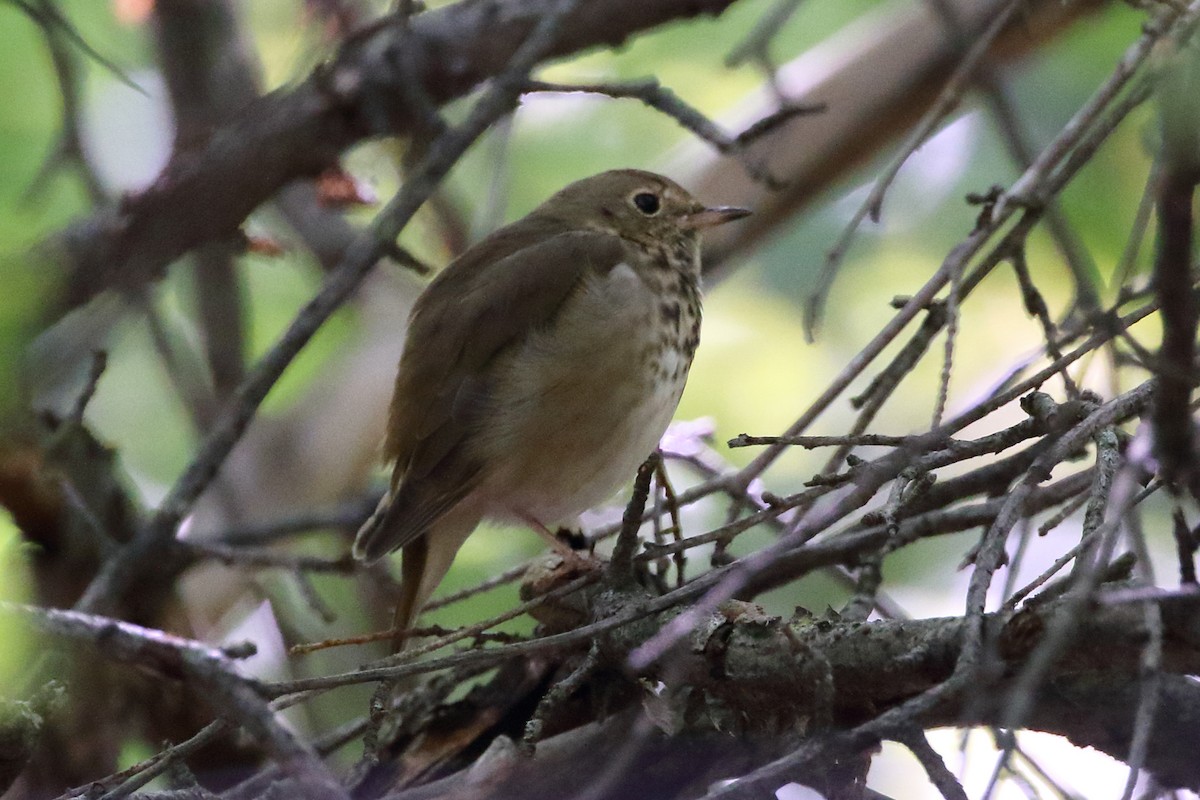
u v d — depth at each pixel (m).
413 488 10.98
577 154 16.12
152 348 15.20
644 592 8.53
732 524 8.00
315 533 13.43
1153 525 12.81
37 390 11.23
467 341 11.27
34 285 5.58
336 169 11.35
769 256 16.03
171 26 13.06
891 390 8.85
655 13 11.28
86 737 10.49
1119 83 8.55
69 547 10.94
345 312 15.15
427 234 15.52
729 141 9.54
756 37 10.81
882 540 9.55
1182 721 7.14
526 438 11.13
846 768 7.67
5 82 12.67
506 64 11.16
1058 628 5.82
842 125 14.12
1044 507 9.03
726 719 7.98
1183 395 5.86
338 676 7.12
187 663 5.88
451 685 9.55
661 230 12.36
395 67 10.99
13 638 5.85
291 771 5.72
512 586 13.33
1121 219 13.72
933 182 15.55
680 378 11.91
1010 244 8.78
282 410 14.84
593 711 8.99
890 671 7.19
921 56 13.89
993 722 6.80
